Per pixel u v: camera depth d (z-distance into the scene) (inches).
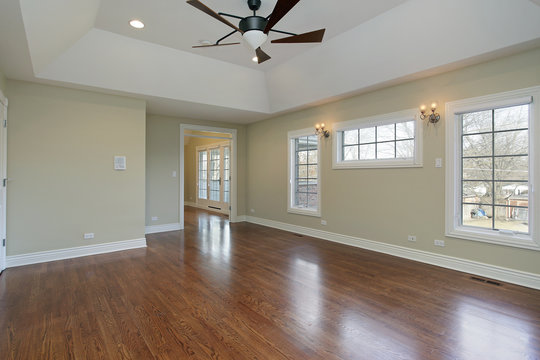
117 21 125.8
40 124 146.3
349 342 78.1
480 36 110.0
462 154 134.7
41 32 100.3
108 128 165.5
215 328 85.3
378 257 155.0
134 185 174.6
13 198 139.7
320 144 198.4
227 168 317.7
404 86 150.7
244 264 144.3
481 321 88.7
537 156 110.6
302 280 122.8
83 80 146.2
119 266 141.0
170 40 144.0
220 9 116.5
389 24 123.5
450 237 135.6
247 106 207.8
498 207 124.1
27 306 98.9
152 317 91.7
